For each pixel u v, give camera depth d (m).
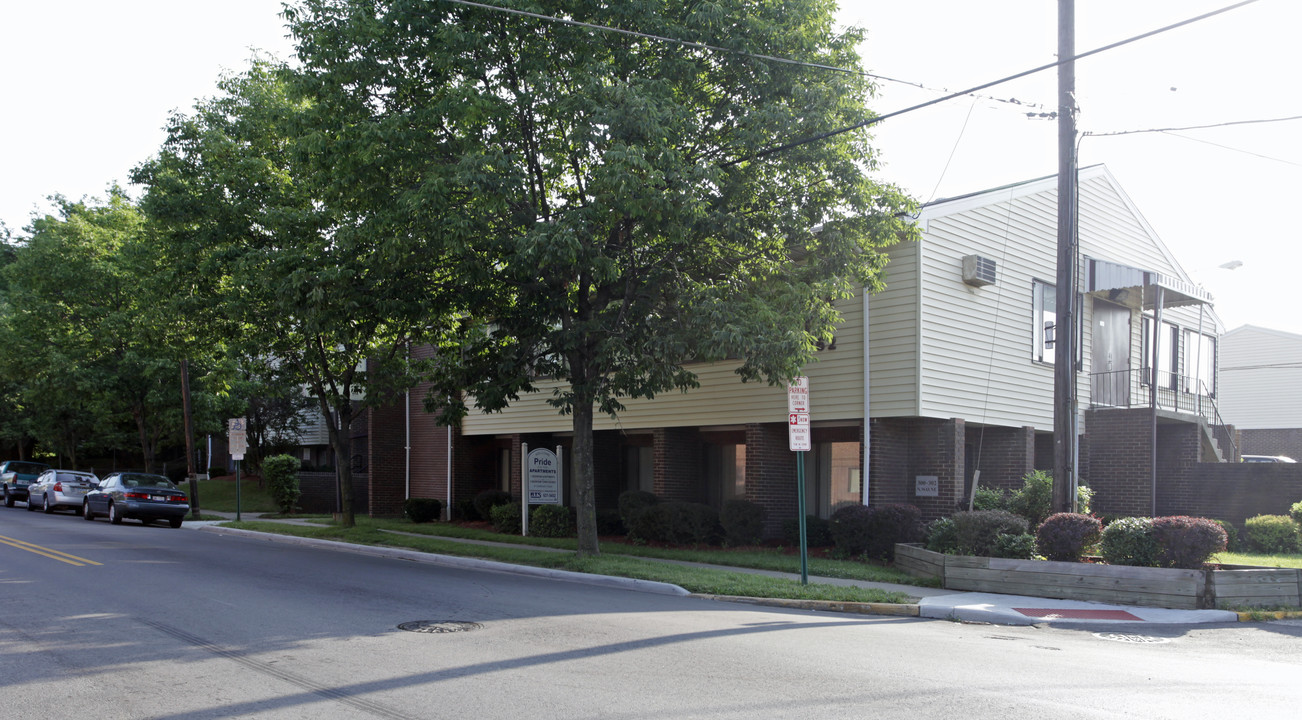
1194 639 10.40
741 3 15.09
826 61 15.75
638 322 15.83
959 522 14.45
